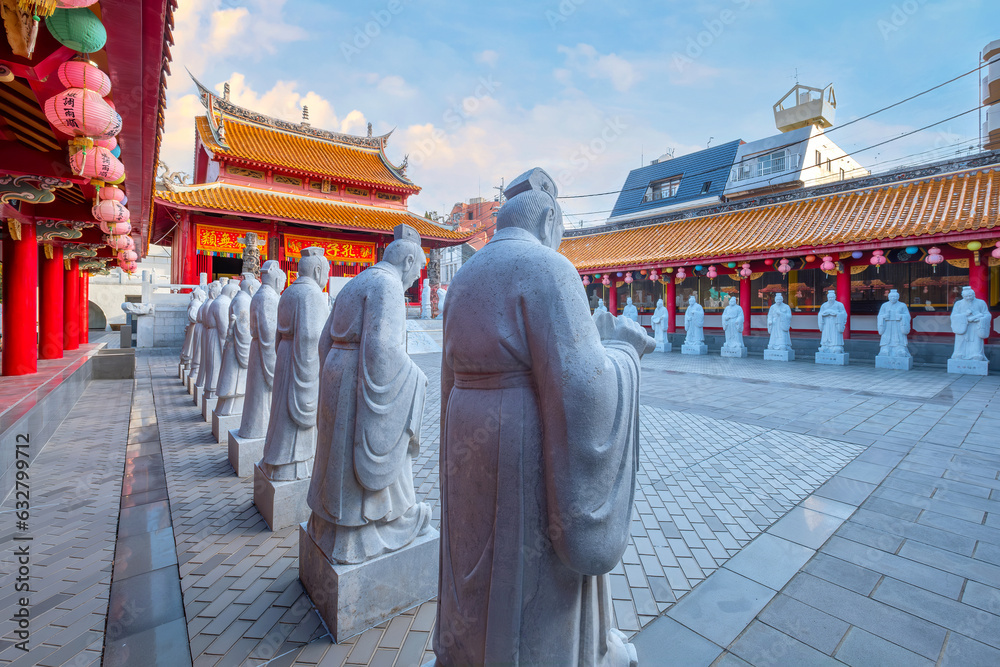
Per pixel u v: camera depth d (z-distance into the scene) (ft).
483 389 6.86
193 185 91.71
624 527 6.48
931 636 11.01
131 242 37.14
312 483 12.15
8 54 14.93
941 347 58.95
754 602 12.35
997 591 12.67
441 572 7.73
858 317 73.51
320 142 117.29
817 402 37.37
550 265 6.38
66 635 11.24
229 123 104.06
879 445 25.75
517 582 6.39
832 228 64.54
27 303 33.73
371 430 11.18
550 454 6.16
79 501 19.07
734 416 33.04
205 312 32.89
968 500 18.43
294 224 103.35
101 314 133.39
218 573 13.67
